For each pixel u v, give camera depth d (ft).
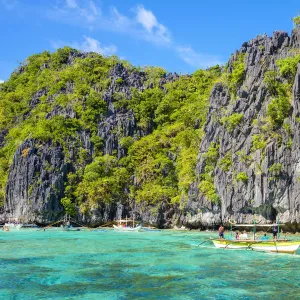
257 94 289.53
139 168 380.99
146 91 462.19
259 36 314.76
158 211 343.46
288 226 254.88
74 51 557.74
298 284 105.81
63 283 107.24
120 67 496.23
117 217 365.20
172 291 98.99
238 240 174.60
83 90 461.37
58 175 378.32
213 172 306.96
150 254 161.07
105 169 386.93
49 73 526.16
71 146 402.72
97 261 143.02
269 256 153.69
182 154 369.50
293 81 274.36
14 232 302.25
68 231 311.27
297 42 291.38
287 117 266.36
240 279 111.86
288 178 255.50
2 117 499.10
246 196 270.46
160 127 432.66
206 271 123.24
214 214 296.51
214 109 333.62
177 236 254.47
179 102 446.60
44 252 168.55
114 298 92.84
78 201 374.43
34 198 370.12
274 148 262.26
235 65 324.19
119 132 419.13
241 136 287.07
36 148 395.14
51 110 451.12
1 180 418.31
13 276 115.85
